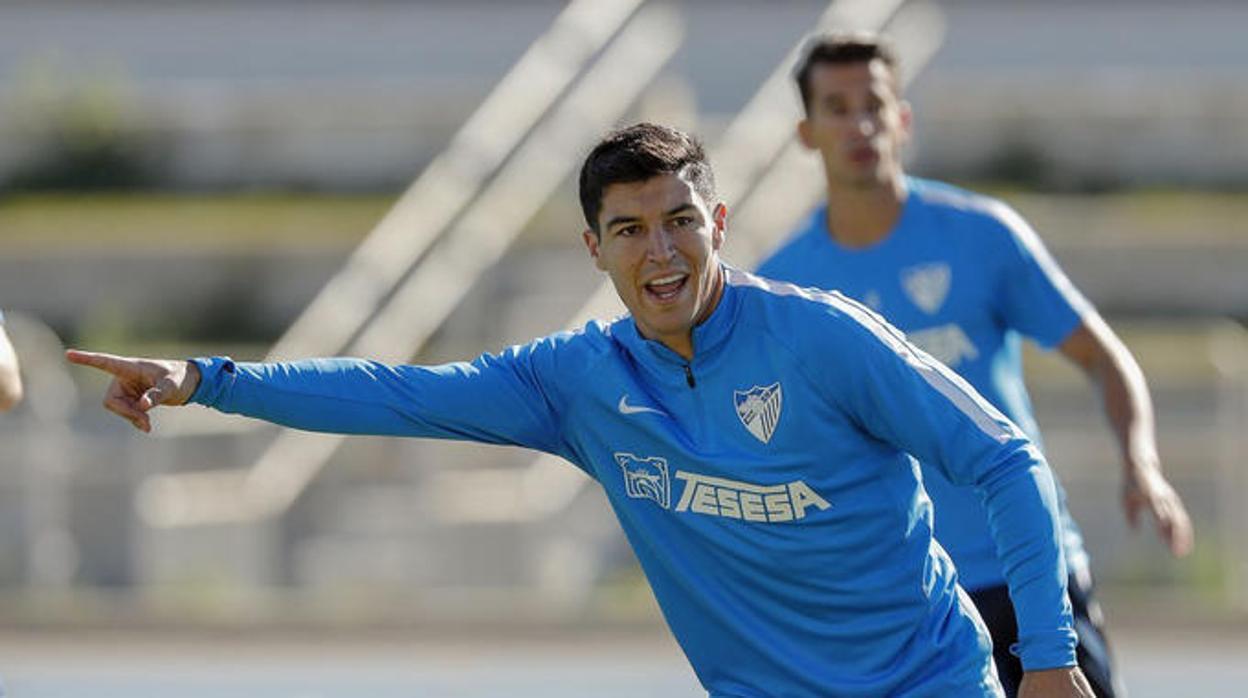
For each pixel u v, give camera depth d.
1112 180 90.12
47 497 64.62
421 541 66.00
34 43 99.75
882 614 22.31
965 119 90.44
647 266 21.27
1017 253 30.16
